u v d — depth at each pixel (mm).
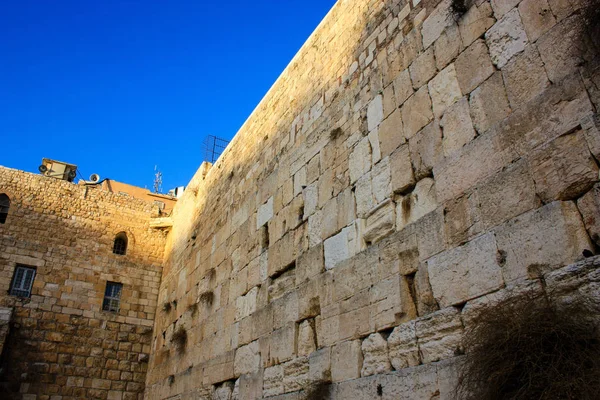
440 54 8508
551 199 6020
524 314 5551
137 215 23344
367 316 8406
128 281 21781
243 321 12859
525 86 6750
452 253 7121
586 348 5016
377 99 9914
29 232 20812
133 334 20781
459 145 7562
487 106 7254
